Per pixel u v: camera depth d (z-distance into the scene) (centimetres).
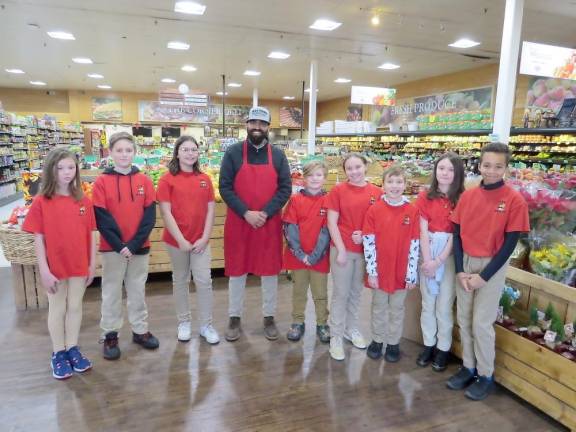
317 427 202
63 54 1056
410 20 733
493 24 742
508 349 229
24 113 1861
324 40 887
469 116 1045
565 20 705
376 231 248
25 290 335
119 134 251
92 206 242
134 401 219
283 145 1546
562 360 201
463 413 216
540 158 855
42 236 225
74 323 244
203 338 292
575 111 802
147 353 270
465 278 224
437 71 1241
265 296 296
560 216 241
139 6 681
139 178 257
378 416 212
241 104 2098
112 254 253
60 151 226
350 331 288
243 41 905
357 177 259
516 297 243
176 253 273
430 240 243
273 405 219
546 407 209
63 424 201
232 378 243
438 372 254
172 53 1038
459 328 259
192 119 1984
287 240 282
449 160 242
